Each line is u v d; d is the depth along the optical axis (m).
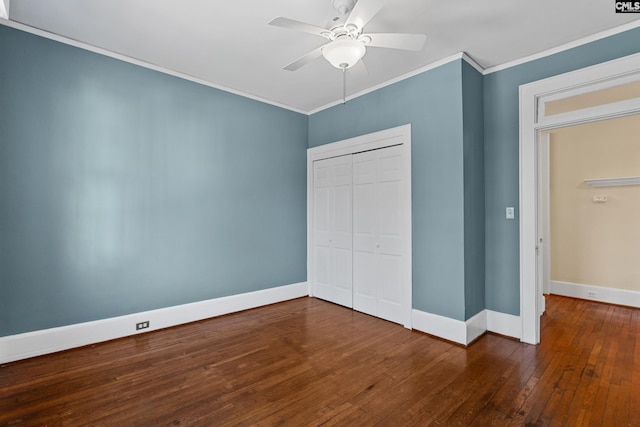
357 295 3.95
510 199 3.12
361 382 2.27
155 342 2.96
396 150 3.50
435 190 3.12
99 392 2.13
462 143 2.94
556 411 1.93
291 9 2.32
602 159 4.28
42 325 2.67
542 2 2.23
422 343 2.95
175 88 3.40
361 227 3.90
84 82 2.86
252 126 4.06
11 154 2.53
